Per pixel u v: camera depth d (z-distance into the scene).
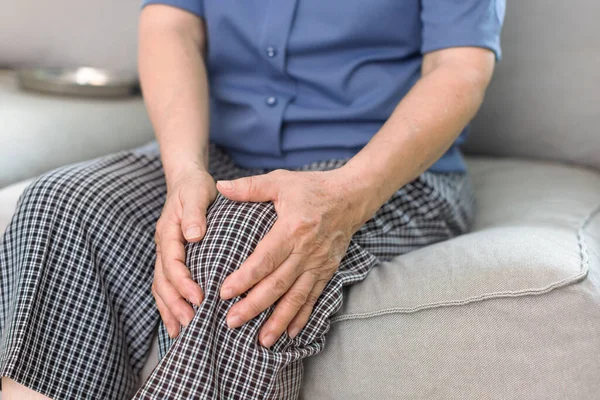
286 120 0.95
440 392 0.70
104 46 1.50
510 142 1.32
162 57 0.96
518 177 1.21
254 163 1.00
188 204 0.73
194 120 0.89
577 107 1.24
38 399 0.71
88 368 0.74
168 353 0.65
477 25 0.88
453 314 0.71
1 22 1.49
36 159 1.16
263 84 0.99
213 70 1.04
